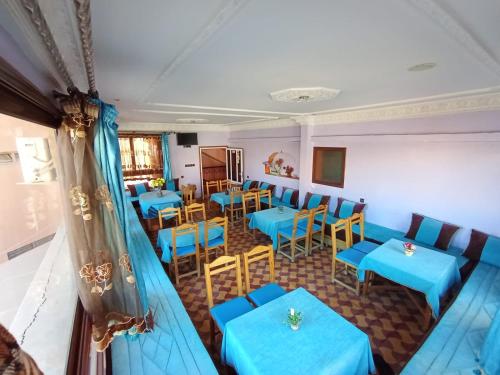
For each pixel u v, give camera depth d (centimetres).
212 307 259
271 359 169
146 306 212
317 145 606
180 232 389
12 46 96
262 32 139
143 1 106
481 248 363
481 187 371
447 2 110
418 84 269
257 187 823
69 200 147
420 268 287
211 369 207
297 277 402
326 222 532
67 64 163
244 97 336
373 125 491
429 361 212
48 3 91
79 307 168
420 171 435
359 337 188
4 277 143
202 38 148
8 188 146
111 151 178
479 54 176
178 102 379
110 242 169
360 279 340
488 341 200
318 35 145
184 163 909
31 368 59
